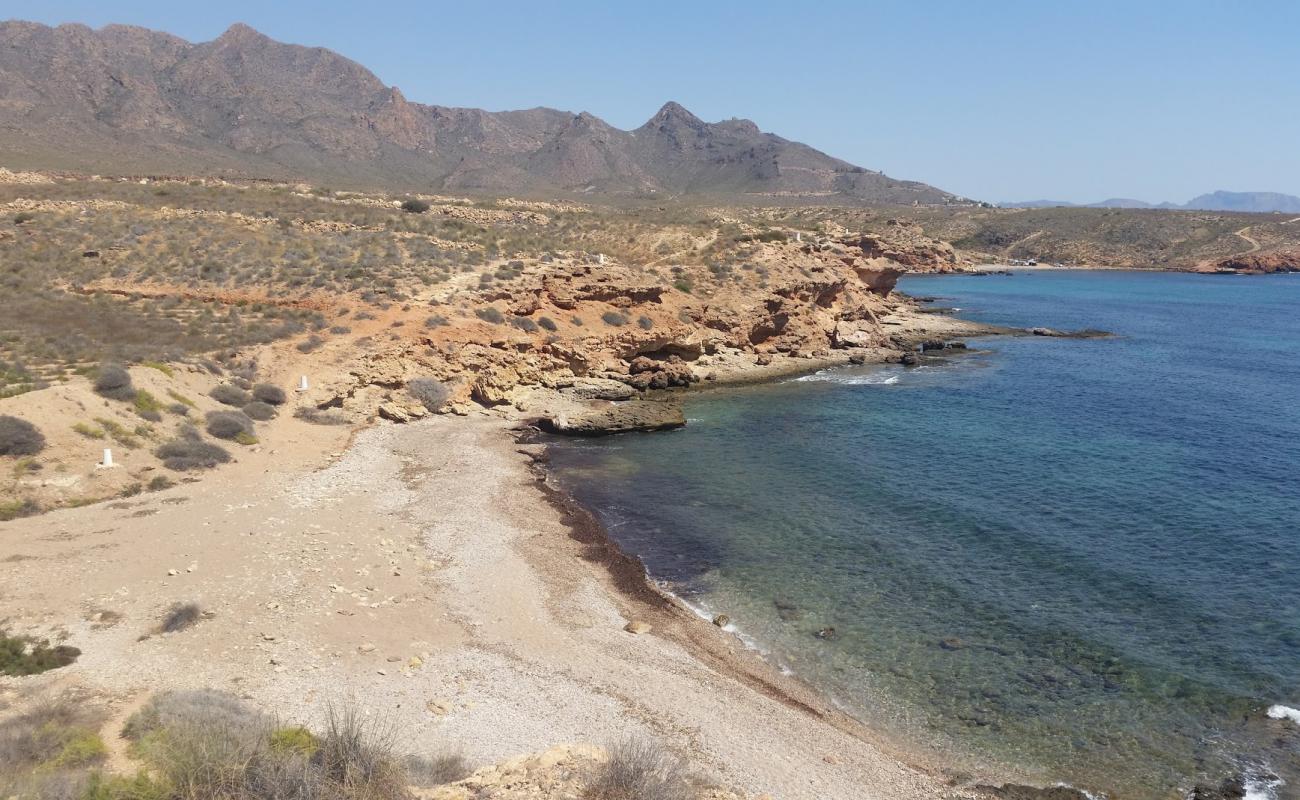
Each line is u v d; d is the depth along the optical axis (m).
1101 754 18.66
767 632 24.38
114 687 16.97
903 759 18.53
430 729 17.42
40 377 34.56
